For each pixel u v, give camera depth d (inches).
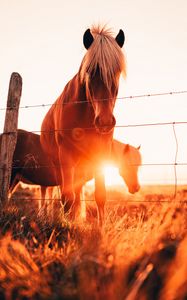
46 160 262.4
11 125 191.8
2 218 147.2
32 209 167.2
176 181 156.6
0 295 85.4
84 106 183.0
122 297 74.6
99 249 98.6
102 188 184.7
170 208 129.3
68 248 109.6
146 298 77.0
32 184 297.9
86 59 174.1
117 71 171.0
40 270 98.7
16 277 92.7
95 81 170.6
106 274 83.0
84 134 185.0
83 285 79.4
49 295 80.7
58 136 198.5
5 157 188.7
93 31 191.3
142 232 121.6
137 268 91.0
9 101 193.3
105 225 135.7
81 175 209.0
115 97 174.7
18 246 107.5
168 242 101.4
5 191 185.2
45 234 132.7
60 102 207.9
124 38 190.5
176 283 76.9
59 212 157.0
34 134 276.5
